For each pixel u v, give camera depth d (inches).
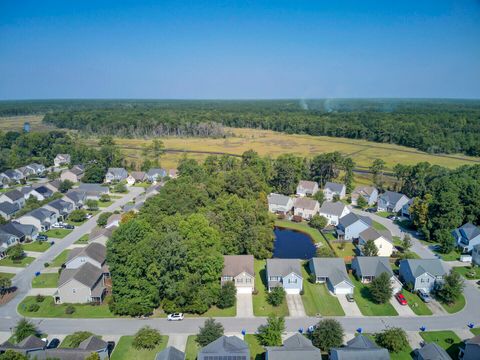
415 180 4338.1
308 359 1557.6
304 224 3614.7
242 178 3754.9
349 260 2800.2
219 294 2144.4
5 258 2778.1
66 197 3912.4
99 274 2335.1
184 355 1641.2
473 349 1667.1
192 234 2287.2
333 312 2106.3
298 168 4741.6
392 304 2197.3
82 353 1599.4
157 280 2060.8
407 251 2908.5
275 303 2149.4
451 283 2201.0
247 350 1627.7
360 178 5177.2
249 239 2753.4
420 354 1664.6
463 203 3314.5
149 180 5157.5
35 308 2091.5
